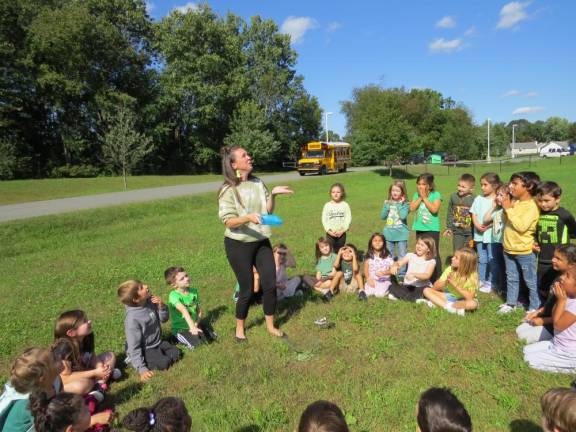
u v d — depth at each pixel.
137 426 2.54
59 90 39.44
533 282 5.34
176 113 48.91
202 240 12.32
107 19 45.28
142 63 46.59
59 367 3.56
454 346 4.65
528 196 5.29
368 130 38.62
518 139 136.25
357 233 12.10
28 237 13.54
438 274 6.73
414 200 7.27
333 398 3.75
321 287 6.79
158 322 4.78
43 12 38.56
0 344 5.47
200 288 7.44
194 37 46.78
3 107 37.41
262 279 5.05
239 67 50.09
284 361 4.49
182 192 24.91
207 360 4.61
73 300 7.26
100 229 15.04
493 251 6.46
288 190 5.19
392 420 3.39
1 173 34.50
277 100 55.22
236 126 48.72
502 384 3.86
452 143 57.78
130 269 9.15
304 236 11.94
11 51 36.38
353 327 5.32
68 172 41.12
